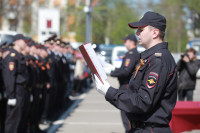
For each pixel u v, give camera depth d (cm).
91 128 905
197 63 988
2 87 736
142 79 340
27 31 4875
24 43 692
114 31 4541
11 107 680
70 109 1229
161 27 347
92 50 346
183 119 555
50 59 926
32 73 747
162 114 337
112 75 666
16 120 686
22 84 686
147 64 339
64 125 939
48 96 923
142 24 345
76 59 1669
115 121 1011
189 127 557
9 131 682
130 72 666
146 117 339
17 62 679
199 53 2728
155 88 326
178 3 5675
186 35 5916
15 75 675
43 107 894
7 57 677
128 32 4456
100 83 340
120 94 334
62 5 5938
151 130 338
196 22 6122
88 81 2131
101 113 1152
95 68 341
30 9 4969
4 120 755
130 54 680
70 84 1406
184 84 987
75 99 1518
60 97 1176
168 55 342
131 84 346
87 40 2038
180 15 5762
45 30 1410
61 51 1142
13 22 5453
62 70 1137
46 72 911
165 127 341
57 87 1054
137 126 345
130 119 350
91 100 1486
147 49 353
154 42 349
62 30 4844
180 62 995
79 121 1004
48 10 1408
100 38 4747
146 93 326
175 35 5766
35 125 797
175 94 344
